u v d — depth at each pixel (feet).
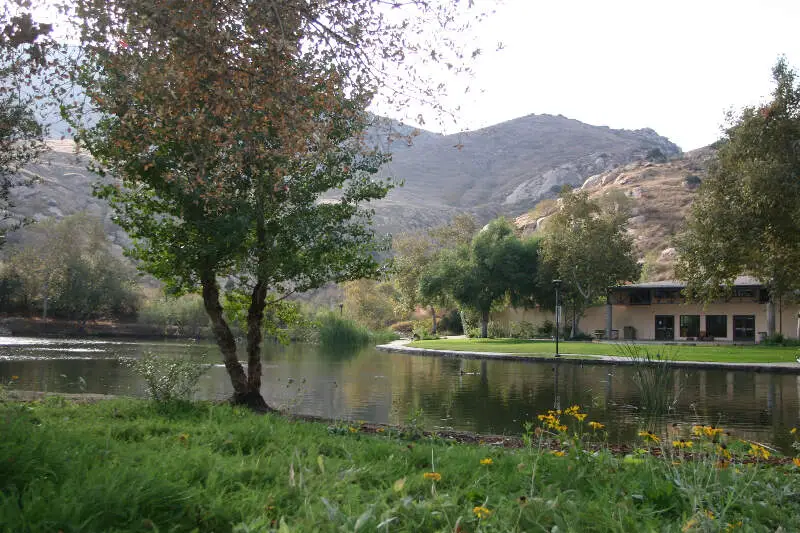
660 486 14.15
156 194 35.83
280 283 41.47
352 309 230.07
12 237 236.84
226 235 34.42
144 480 11.38
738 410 47.88
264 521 10.30
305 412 45.03
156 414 27.37
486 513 10.64
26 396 37.55
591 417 43.78
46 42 21.84
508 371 83.66
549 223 167.73
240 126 23.54
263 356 115.75
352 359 108.68
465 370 85.25
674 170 365.20
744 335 152.56
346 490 12.53
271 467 14.49
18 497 10.19
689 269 96.58
